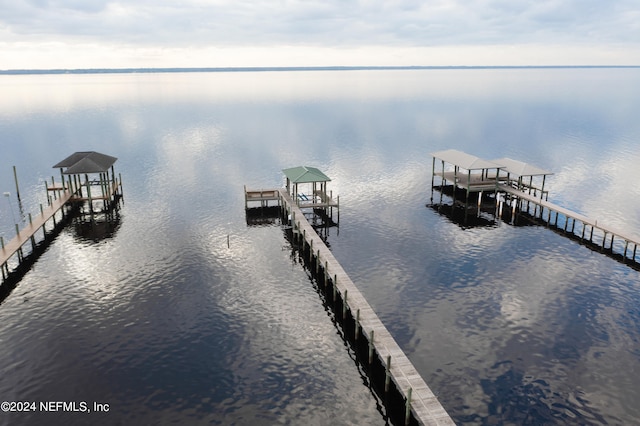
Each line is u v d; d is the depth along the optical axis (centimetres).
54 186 6875
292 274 4453
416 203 6788
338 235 5475
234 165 9256
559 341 3372
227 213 6303
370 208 6550
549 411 2722
